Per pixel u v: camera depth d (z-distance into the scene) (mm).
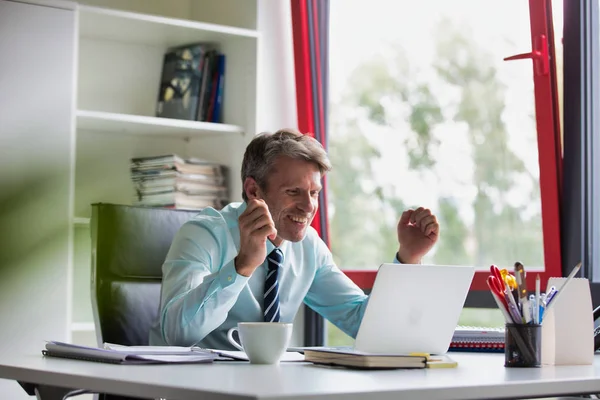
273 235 2248
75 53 3576
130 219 2953
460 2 3730
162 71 4176
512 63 3541
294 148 2646
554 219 3367
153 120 3818
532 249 3506
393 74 3971
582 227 3303
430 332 2172
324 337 4008
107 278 2881
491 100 3631
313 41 4074
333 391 1359
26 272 3445
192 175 3885
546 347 2062
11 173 3451
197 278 2508
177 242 2639
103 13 3664
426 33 3854
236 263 2240
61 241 3508
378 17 4016
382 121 4000
